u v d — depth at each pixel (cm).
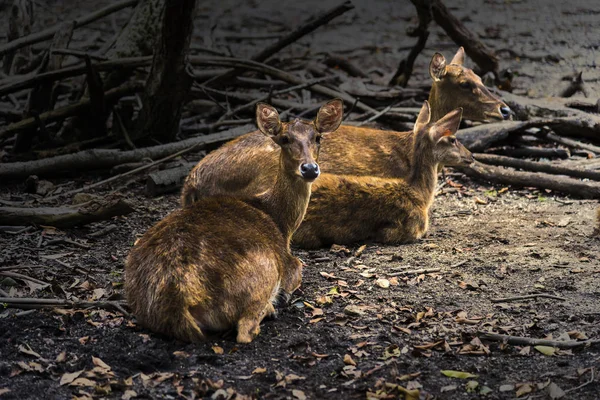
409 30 2050
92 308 963
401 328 920
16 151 1736
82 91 1845
